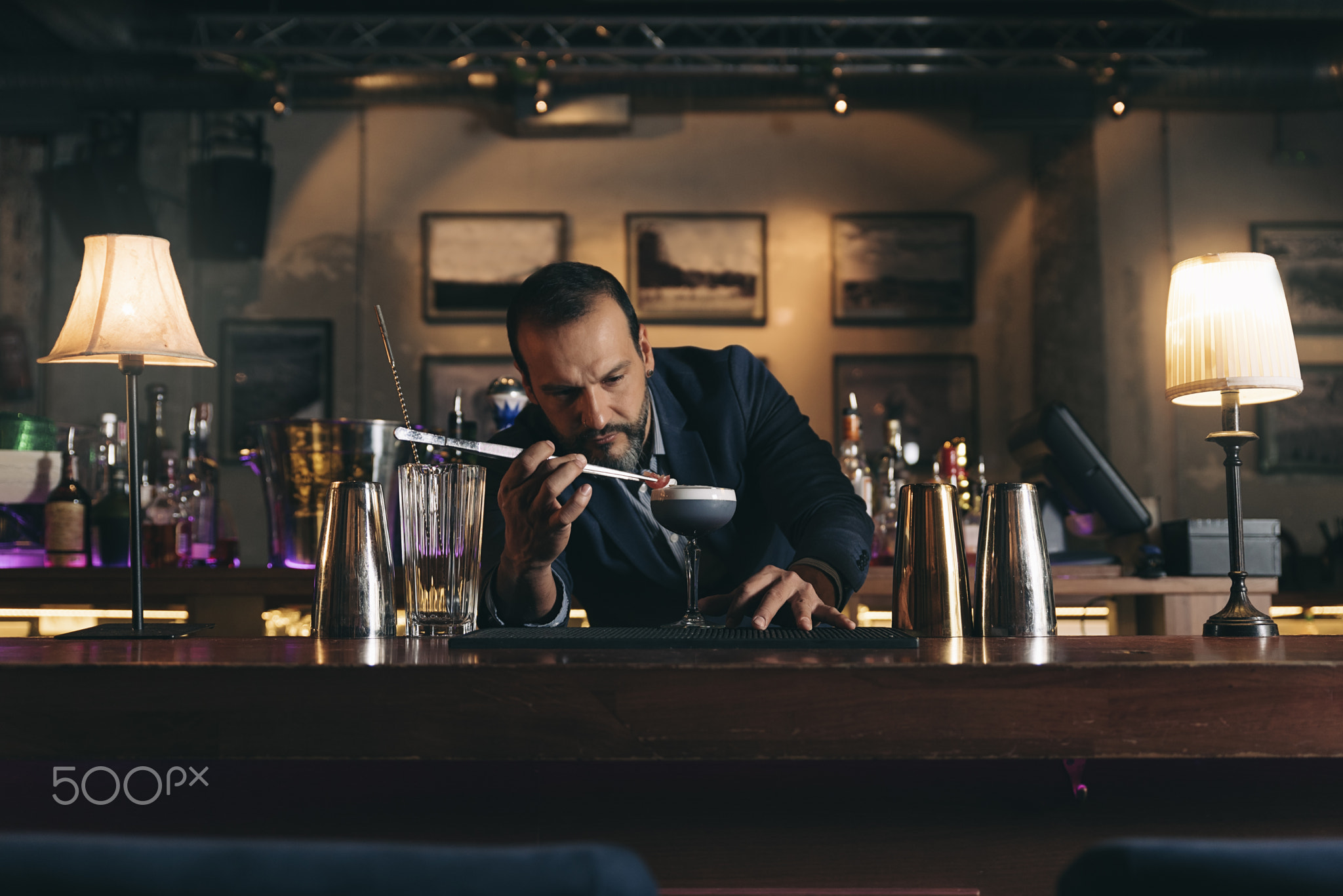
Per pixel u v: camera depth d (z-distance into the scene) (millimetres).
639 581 1694
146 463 2682
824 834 935
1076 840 933
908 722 846
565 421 1557
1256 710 847
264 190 5582
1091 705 849
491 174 5762
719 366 1802
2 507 2629
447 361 5633
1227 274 1435
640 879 391
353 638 1233
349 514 1261
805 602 1180
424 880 373
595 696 849
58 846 377
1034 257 5754
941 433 5652
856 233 5754
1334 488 5598
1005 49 5508
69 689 864
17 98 5426
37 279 5633
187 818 933
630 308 1589
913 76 5527
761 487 1725
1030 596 1258
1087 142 5746
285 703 856
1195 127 5848
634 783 938
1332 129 5863
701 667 848
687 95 5570
